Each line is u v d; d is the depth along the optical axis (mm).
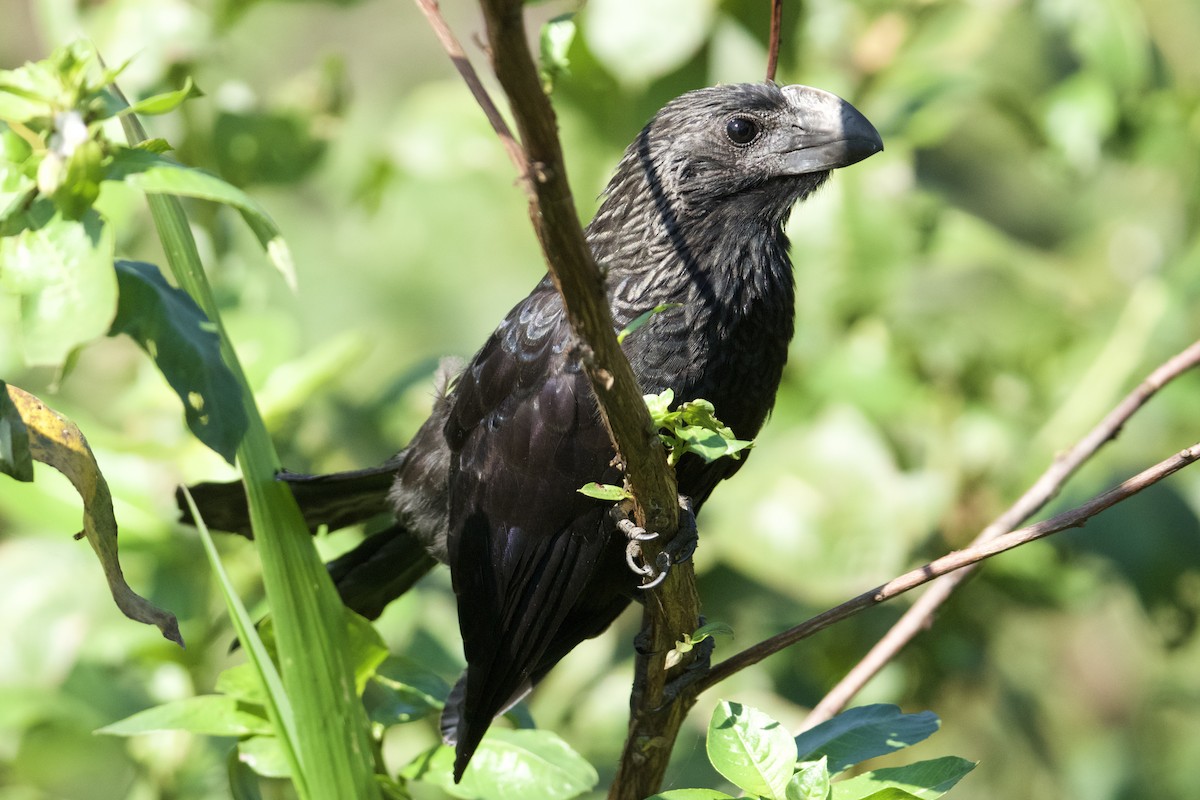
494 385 7348
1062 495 9820
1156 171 11359
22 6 11281
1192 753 12430
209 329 4574
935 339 10117
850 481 9453
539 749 6207
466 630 7438
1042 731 11805
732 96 7672
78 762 8891
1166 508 9898
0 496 8070
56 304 4246
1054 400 10312
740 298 7508
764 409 7852
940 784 4930
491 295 13008
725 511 9547
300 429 9500
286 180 9906
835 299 9891
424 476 7887
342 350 8422
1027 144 11180
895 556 9469
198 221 9477
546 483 7195
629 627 10375
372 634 5969
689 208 7512
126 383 9719
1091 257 11500
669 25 9180
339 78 10016
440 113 10781
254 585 8672
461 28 13562
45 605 8406
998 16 10203
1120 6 10180
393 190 11367
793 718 9672
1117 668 12273
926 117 10062
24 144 4555
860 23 10078
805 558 9406
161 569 8422
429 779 6273
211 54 9805
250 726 5973
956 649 9898
